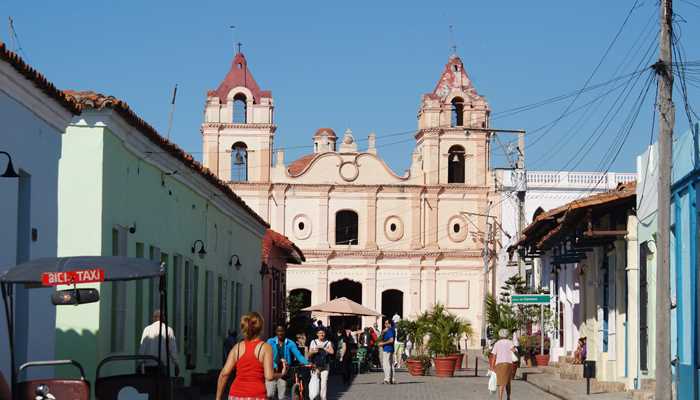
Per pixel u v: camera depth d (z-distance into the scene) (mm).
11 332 12469
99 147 18672
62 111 17500
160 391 13211
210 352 31047
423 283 79312
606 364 30281
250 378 12656
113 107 18594
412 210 79688
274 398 22094
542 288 45438
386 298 80750
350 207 79688
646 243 26609
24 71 15039
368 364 46312
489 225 70375
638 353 27875
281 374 21484
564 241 35438
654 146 25812
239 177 79062
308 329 39250
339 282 80375
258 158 78812
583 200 28250
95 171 18641
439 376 41000
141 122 20203
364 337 49438
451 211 79812
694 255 22250
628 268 27891
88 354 18438
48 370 17266
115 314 19953
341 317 78125
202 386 27750
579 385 30078
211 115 78562
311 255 78750
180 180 25578
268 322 46750
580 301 35562
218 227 32375
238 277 37062
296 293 79062
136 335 21547
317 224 79250
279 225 78938
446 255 79062
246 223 38031
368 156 79875
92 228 18562
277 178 79125
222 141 78750
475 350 73750
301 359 22969
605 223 30031
